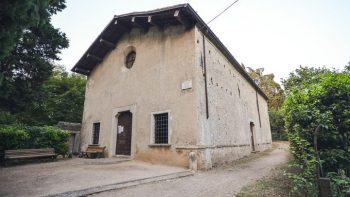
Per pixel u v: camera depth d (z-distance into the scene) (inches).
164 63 377.7
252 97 669.9
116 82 461.4
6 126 375.6
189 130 313.0
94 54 507.5
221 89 418.3
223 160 370.0
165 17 374.0
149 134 361.7
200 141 305.4
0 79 160.9
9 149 335.0
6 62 384.5
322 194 125.3
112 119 442.0
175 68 358.3
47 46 452.1
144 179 220.5
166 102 354.0
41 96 450.6
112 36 475.5
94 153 431.2
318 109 167.0
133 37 454.0
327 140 163.9
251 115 619.8
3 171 257.6
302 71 681.0
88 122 507.8
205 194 183.2
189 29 358.3
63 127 534.3
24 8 143.7
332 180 144.2
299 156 170.7
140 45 434.0
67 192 165.0
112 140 426.9
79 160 368.2
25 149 333.7
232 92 483.2
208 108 343.6
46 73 445.4
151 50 408.8
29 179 211.8
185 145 311.1
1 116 623.5
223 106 414.9
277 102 1238.3
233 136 441.4
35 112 684.1
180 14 334.3
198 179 244.4
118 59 475.5
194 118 312.2
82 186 183.5
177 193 184.7
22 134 351.6
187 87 332.8
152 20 383.6
